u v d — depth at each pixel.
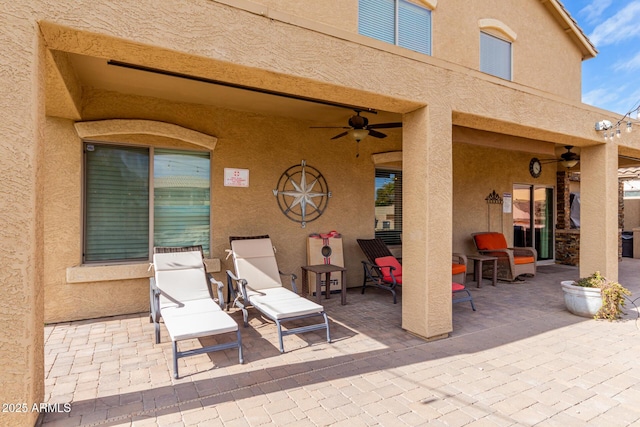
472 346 4.75
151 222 6.30
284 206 7.38
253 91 5.76
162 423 3.03
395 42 7.23
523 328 5.49
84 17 2.99
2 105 2.70
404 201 5.24
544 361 4.29
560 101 6.30
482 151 10.41
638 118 7.59
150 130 5.99
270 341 4.92
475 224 10.25
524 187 11.62
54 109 5.17
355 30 6.68
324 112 7.00
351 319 5.91
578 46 10.43
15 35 2.75
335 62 4.18
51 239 5.51
